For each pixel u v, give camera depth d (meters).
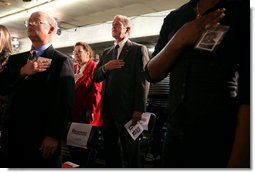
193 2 0.95
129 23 2.34
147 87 2.12
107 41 6.74
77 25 7.13
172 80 0.92
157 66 0.91
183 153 0.81
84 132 2.13
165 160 0.88
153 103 2.94
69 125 2.27
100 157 2.71
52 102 1.64
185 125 0.82
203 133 0.78
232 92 0.75
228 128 0.75
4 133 1.67
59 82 1.67
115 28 2.30
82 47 2.95
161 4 5.17
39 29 1.70
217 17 0.77
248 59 0.70
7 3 5.64
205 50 0.76
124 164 2.10
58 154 1.65
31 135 1.60
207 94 0.78
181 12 0.99
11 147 1.61
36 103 1.63
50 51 1.75
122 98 2.12
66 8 5.64
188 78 0.83
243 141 0.64
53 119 1.61
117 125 2.11
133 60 2.17
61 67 1.70
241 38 0.75
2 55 1.90
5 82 1.75
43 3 5.48
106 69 2.20
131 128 2.04
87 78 2.73
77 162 2.48
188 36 0.81
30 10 5.97
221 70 0.77
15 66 1.79
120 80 2.15
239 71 0.72
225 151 0.74
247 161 0.63
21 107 1.63
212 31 0.78
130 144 2.07
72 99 1.72
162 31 1.07
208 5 0.87
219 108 0.76
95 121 2.61
